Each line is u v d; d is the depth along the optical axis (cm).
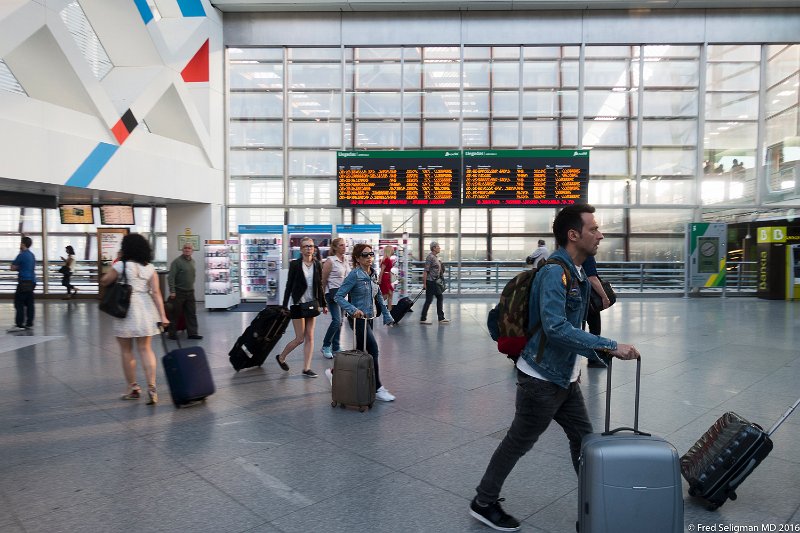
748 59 1488
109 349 746
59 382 567
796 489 313
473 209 1548
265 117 1527
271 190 1534
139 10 1112
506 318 266
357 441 395
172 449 379
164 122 1327
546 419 259
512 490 316
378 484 323
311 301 583
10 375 597
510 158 1387
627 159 1523
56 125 928
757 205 1492
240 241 1374
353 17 1487
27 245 932
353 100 1527
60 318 1077
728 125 1509
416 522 277
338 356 474
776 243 1403
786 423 427
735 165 1513
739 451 281
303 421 442
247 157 1529
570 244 263
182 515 285
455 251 1558
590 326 630
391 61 1519
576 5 1434
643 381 565
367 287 517
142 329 488
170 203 1368
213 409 475
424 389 543
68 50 937
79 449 379
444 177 1392
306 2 1410
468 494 310
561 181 1385
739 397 503
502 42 1480
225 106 1492
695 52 1489
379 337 859
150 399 492
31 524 275
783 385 546
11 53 927
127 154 1089
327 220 1545
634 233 1541
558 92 1514
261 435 408
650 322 1013
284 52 1509
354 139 1532
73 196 1170
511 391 535
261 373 613
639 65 1495
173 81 1234
